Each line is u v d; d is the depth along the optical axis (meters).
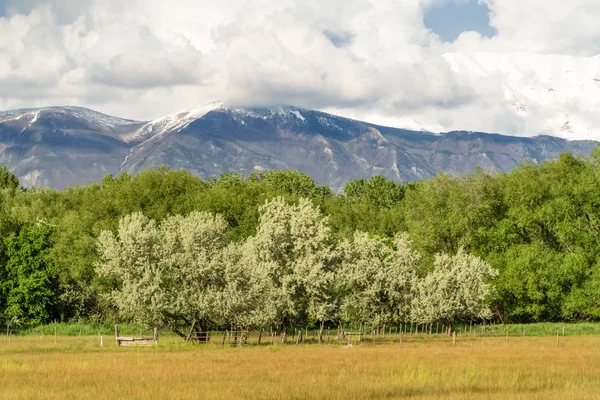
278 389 32.69
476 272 88.25
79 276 95.50
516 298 103.94
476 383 36.62
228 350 59.38
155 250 70.19
